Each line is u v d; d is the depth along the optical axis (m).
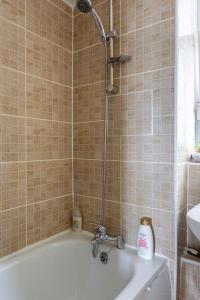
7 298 1.14
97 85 1.49
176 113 1.19
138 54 1.31
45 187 1.43
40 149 1.39
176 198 1.20
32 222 1.35
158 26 1.24
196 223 0.94
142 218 1.27
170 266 1.22
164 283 1.17
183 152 1.27
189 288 1.20
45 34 1.42
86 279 1.40
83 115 1.57
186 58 1.30
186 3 1.30
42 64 1.40
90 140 1.53
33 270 1.27
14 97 1.25
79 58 1.58
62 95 1.54
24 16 1.30
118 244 1.34
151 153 1.28
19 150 1.28
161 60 1.23
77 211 1.57
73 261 1.44
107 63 1.38
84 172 1.57
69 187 1.60
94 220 1.52
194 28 1.39
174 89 1.19
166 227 1.23
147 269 1.12
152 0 1.26
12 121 1.24
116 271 1.29
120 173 1.40
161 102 1.24
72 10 1.59
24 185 1.31
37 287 1.27
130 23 1.34
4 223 1.21
